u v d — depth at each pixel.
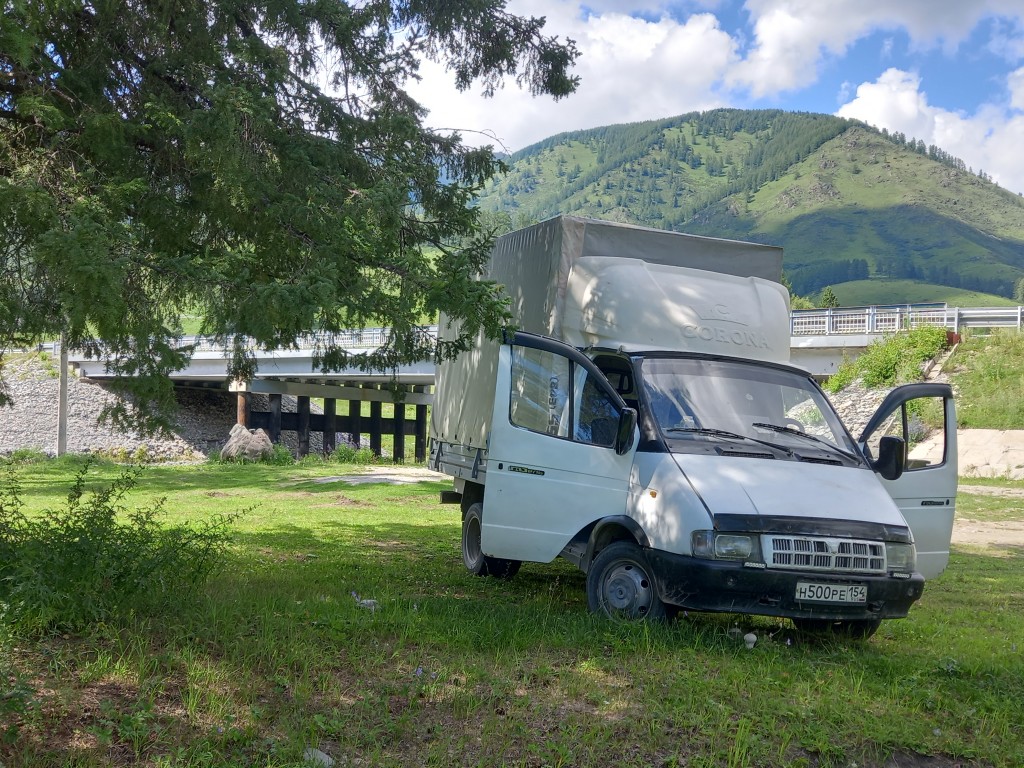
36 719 3.79
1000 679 5.54
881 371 33.09
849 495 6.57
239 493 21.80
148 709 4.00
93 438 49.47
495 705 4.50
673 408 7.10
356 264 7.82
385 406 69.94
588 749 3.97
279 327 7.16
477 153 10.31
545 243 8.60
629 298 7.81
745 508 6.18
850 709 4.71
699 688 4.84
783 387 7.63
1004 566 12.34
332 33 9.20
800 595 6.05
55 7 6.62
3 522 6.13
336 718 4.07
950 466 8.07
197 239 8.42
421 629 5.79
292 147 8.16
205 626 5.38
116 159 7.34
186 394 57.00
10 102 7.15
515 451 7.43
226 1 8.38
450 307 7.54
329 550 11.52
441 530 14.59
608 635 5.89
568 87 10.86
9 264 6.98
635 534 6.54
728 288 8.24
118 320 6.31
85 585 5.45
